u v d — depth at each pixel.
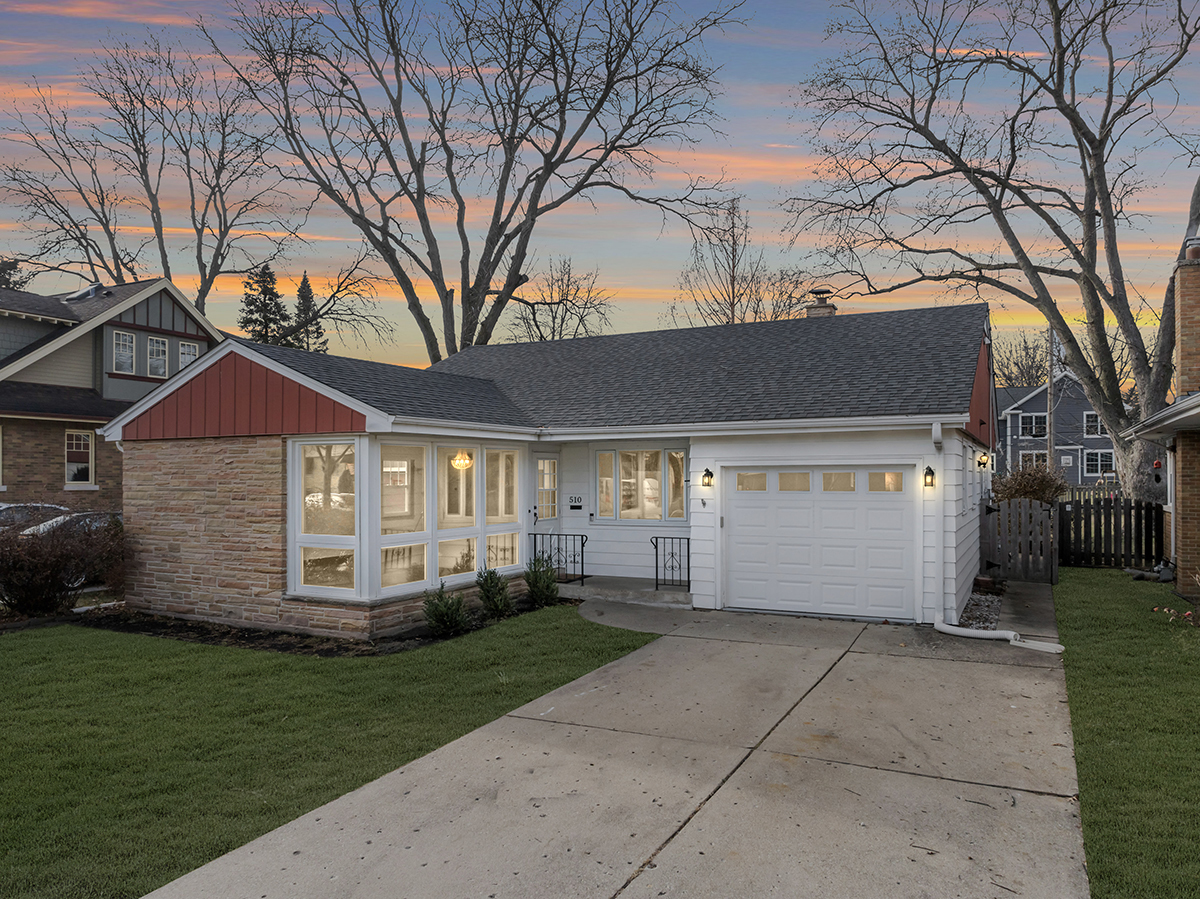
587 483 13.89
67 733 6.43
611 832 4.61
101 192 31.20
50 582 11.62
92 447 22.44
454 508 11.54
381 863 4.27
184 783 5.41
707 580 11.79
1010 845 4.40
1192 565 12.84
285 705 7.19
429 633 10.21
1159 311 24.25
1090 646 9.17
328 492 10.34
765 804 4.96
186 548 11.49
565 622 10.79
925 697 7.24
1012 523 15.06
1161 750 5.77
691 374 13.84
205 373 11.27
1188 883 3.93
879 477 10.90
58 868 4.24
